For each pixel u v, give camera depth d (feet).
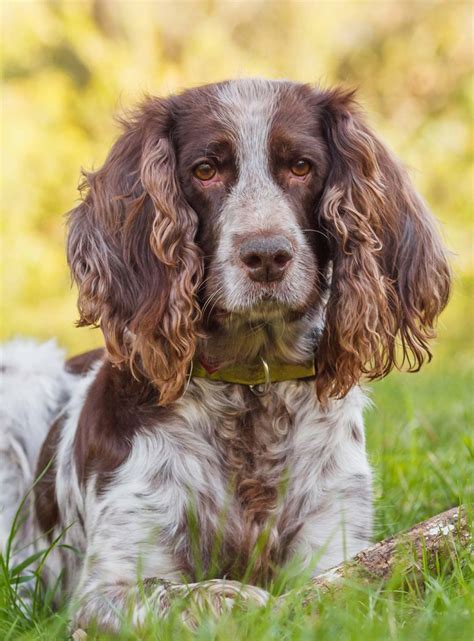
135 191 15.85
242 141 15.37
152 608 12.91
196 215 15.48
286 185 15.44
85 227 16.16
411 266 16.49
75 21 63.41
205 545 15.19
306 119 15.80
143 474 15.23
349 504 15.67
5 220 61.72
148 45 64.39
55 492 17.79
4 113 61.26
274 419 15.48
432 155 61.98
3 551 18.30
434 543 13.42
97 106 62.64
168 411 15.39
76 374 20.47
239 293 14.66
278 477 15.39
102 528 15.25
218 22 66.18
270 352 15.55
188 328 15.06
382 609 12.20
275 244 14.37
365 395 17.66
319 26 64.90
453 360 43.83
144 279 15.56
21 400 19.69
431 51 66.85
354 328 15.40
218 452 15.40
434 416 24.63
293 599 12.28
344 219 15.58
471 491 17.78
